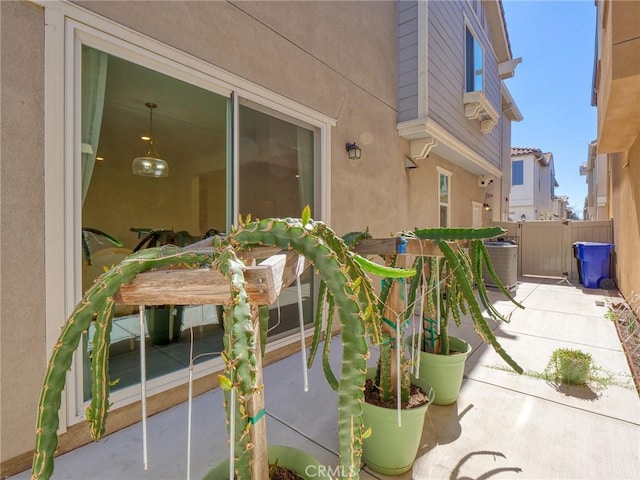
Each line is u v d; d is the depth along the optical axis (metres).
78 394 1.81
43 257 1.71
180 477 1.60
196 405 2.27
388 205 4.61
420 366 2.29
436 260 2.14
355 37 3.98
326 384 2.58
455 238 1.87
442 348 2.30
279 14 3.01
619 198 5.82
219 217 3.46
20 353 1.64
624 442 1.86
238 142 2.71
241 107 2.78
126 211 4.20
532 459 1.73
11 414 1.61
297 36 3.19
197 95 2.62
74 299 1.82
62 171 1.77
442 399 2.24
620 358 3.04
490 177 8.16
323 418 2.12
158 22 2.16
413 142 5.06
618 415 2.13
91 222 2.62
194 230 4.11
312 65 3.37
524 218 17.11
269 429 2.00
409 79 4.74
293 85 3.15
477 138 6.82
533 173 18.62
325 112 3.54
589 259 6.66
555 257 7.89
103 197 3.94
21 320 1.64
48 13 1.71
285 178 3.20
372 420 1.62
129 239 4.09
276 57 2.98
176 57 2.26
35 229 1.69
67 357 0.84
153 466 1.68
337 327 3.71
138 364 2.36
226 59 2.58
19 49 1.63
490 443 1.86
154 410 2.16
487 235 1.78
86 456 1.75
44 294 1.71
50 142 1.73
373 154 4.30
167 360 2.46
